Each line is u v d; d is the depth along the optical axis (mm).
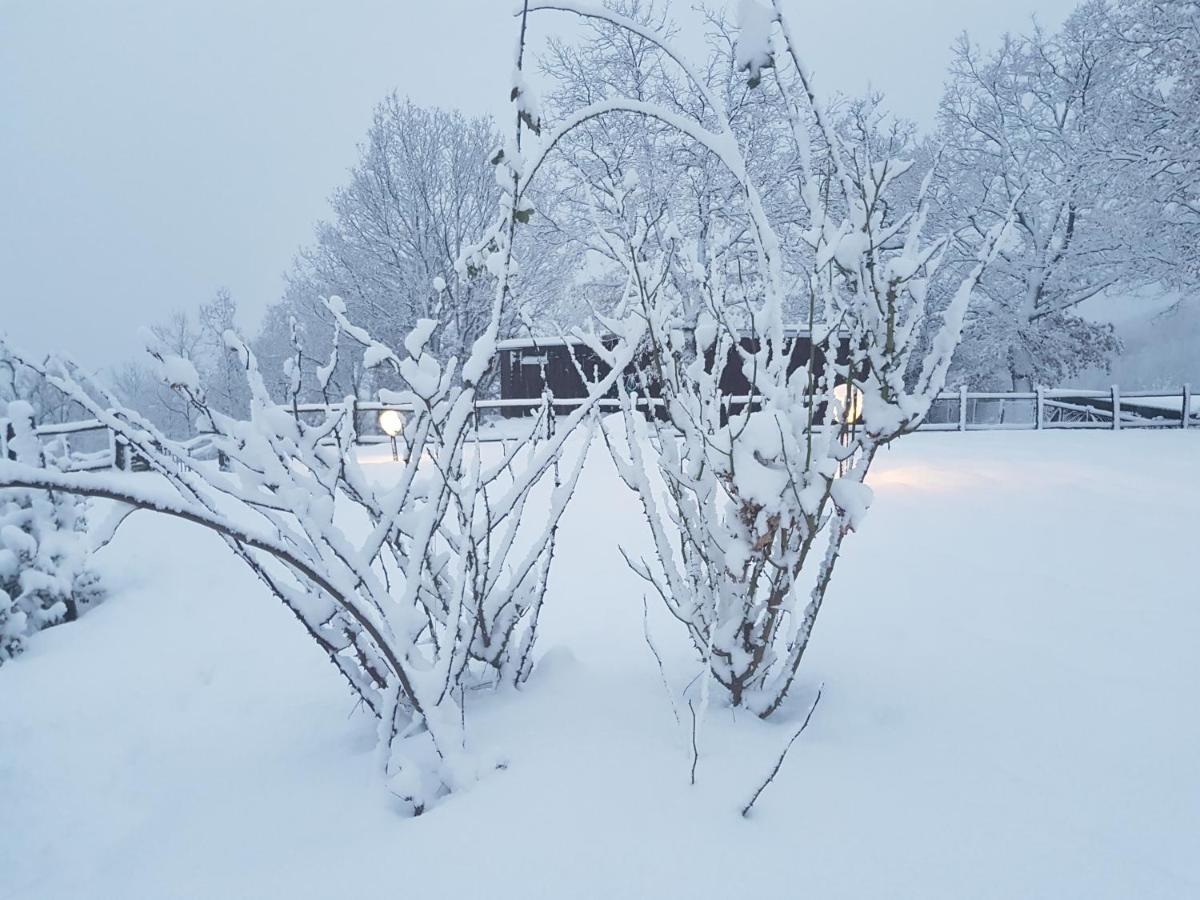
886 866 1405
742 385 12531
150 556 5770
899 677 2527
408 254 20688
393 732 1978
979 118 22250
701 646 2109
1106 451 10492
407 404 2031
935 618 3271
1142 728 2127
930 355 1896
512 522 2352
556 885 1323
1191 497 6590
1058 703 2307
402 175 20594
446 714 1858
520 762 1766
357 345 20781
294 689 3059
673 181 14938
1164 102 18062
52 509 4668
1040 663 2689
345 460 2064
